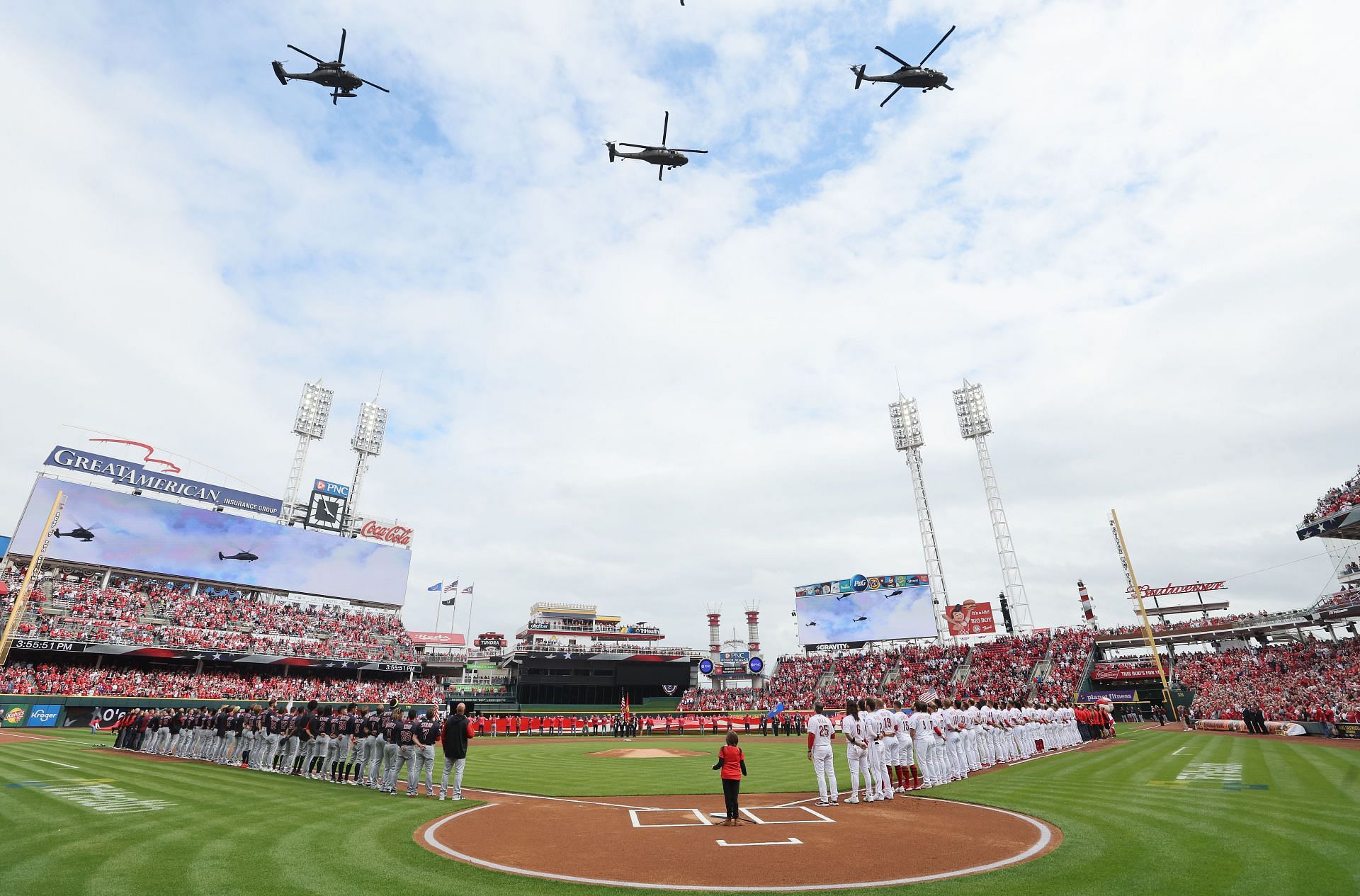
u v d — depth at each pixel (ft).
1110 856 36.94
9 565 189.98
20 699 152.97
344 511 280.31
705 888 33.14
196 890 31.19
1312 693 167.32
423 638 309.01
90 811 49.44
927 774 65.10
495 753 130.52
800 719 210.59
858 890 32.42
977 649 262.88
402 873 34.94
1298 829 42.04
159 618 207.51
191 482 235.20
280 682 209.36
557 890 32.71
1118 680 226.99
